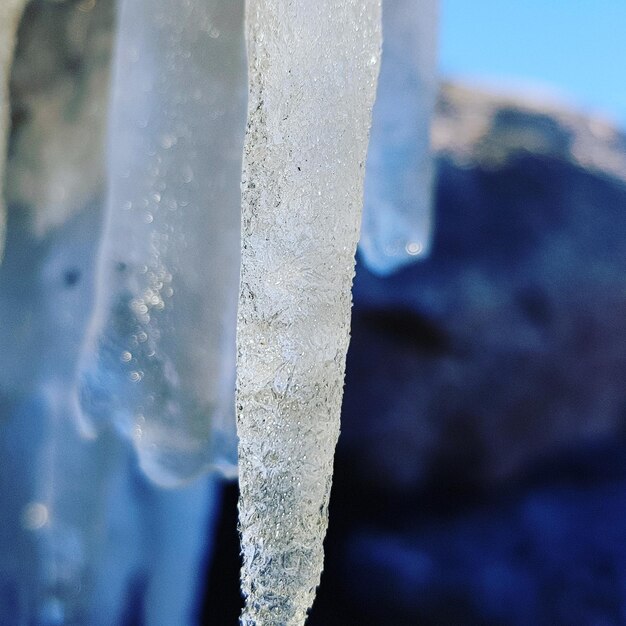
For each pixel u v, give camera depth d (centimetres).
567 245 121
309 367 30
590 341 118
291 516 30
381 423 110
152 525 63
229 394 35
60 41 38
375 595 93
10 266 39
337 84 30
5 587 44
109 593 53
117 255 36
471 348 112
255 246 30
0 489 42
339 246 30
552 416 118
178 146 35
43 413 41
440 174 125
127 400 35
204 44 35
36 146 38
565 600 93
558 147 134
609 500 111
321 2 30
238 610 76
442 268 114
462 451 114
